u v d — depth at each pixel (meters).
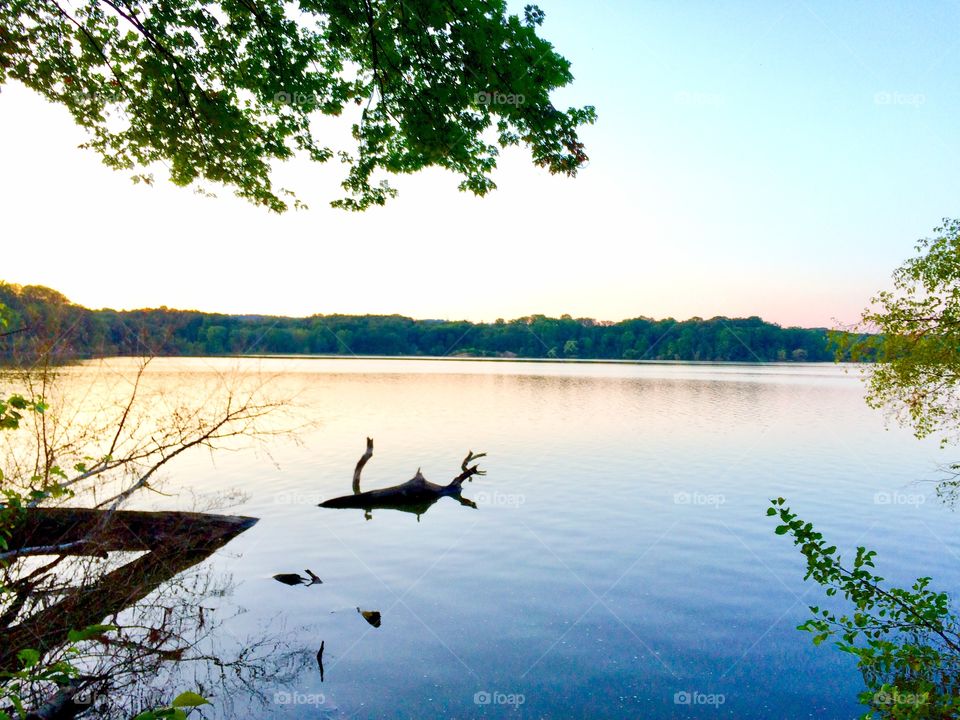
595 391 62.97
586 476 20.34
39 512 7.90
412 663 7.71
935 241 12.65
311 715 6.50
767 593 10.11
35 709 6.05
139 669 7.25
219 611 9.19
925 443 28.89
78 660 7.05
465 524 14.49
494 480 19.75
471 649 8.13
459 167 9.36
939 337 12.71
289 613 9.21
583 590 10.25
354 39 8.94
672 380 85.00
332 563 11.59
